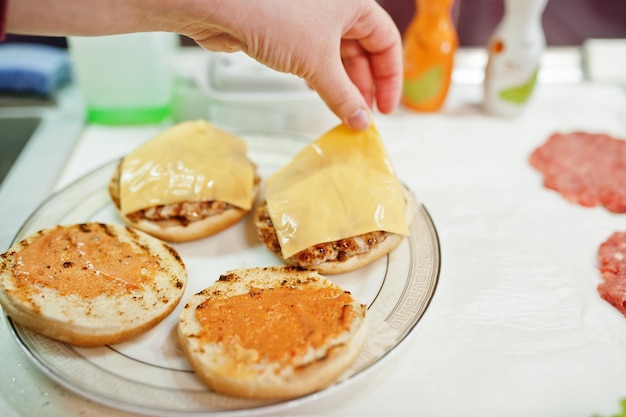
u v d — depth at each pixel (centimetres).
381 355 34
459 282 41
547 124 60
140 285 37
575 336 37
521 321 38
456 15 69
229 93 56
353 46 45
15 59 63
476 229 46
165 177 44
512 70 58
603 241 45
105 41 54
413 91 61
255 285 37
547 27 72
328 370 32
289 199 42
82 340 34
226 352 32
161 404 32
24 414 33
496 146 57
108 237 40
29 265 37
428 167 54
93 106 58
